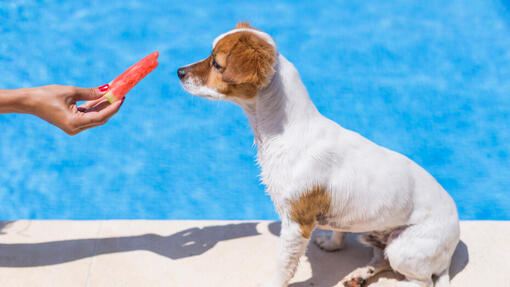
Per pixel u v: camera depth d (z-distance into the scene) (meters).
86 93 2.78
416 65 5.67
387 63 5.70
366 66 5.67
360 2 6.55
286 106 2.67
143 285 2.99
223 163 4.68
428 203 2.79
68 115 2.66
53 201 4.29
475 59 5.71
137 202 4.33
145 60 2.83
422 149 4.79
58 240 3.30
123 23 6.12
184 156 4.71
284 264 2.81
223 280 3.05
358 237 3.25
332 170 2.70
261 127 2.73
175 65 5.63
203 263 3.18
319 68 5.66
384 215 2.76
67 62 5.53
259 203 4.39
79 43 5.79
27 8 6.19
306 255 3.26
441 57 5.75
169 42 5.92
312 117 2.72
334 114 5.12
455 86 5.40
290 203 2.70
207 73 2.72
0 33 5.82
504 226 3.50
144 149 4.75
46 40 5.79
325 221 2.88
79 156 4.66
